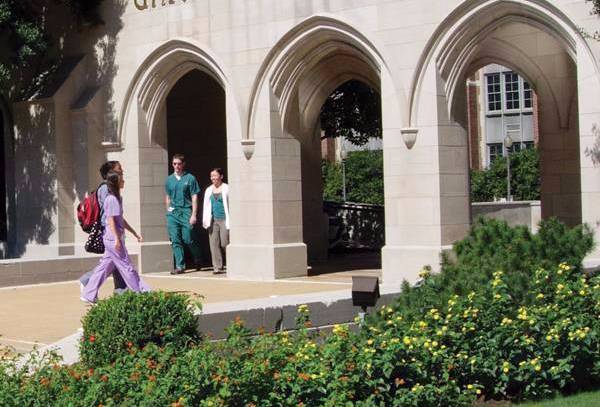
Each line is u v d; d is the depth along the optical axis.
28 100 21.80
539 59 19.52
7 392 7.34
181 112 24.56
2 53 21.95
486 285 9.70
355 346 8.42
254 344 8.23
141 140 20.89
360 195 45.50
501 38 19.58
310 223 22.88
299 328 9.45
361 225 28.61
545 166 19.83
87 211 13.98
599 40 14.05
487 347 9.28
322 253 23.16
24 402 7.28
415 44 16.73
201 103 24.12
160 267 20.94
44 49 21.23
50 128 21.53
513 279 9.78
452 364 8.96
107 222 13.60
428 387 8.39
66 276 19.08
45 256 21.67
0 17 20.50
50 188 21.64
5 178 23.61
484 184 41.00
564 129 19.52
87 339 9.34
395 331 8.94
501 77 46.03
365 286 9.51
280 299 11.23
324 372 7.91
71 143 21.64
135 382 7.45
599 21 14.72
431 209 16.66
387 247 17.11
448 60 16.62
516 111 45.59
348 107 29.34
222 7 19.36
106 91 21.33
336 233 26.73
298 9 18.25
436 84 16.59
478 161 46.41
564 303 9.70
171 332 9.30
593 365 9.68
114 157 21.22
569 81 19.20
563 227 10.54
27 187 22.08
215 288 17.02
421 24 16.66
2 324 13.19
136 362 7.95
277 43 18.48
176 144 24.66
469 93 46.38
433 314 9.35
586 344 9.45
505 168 40.69
